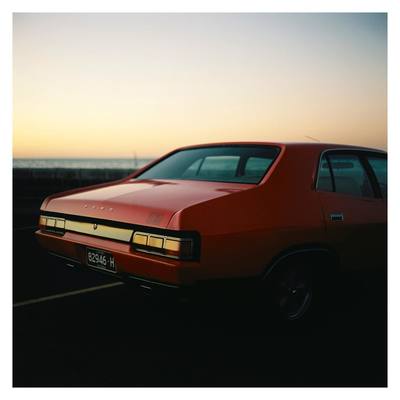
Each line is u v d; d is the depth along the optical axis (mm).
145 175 4227
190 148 4410
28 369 2711
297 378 2691
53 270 5270
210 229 2861
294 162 3516
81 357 2883
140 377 2646
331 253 3502
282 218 3201
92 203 3375
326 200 3531
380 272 3916
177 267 2729
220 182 3566
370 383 2662
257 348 3092
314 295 3525
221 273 2922
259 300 3188
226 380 2641
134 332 3312
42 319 3555
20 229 8648
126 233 3035
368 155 4180
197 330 3375
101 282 4750
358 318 3742
